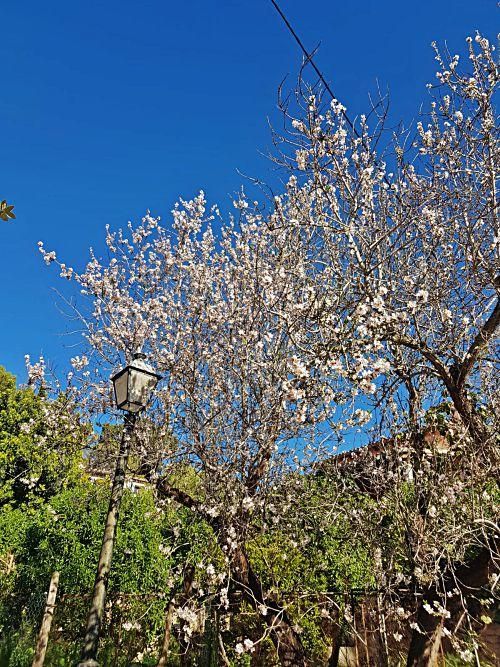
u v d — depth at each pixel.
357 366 4.59
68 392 7.55
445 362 5.18
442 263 5.26
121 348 7.55
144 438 6.45
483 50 5.36
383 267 5.27
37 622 7.75
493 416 4.88
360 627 6.12
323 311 5.07
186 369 6.55
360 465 6.07
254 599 5.50
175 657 6.91
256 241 6.90
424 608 4.56
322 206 5.68
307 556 7.64
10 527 9.84
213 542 6.00
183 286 7.61
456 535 4.41
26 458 12.03
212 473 5.97
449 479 4.82
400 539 5.10
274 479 6.23
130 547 8.12
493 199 4.95
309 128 5.14
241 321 6.54
